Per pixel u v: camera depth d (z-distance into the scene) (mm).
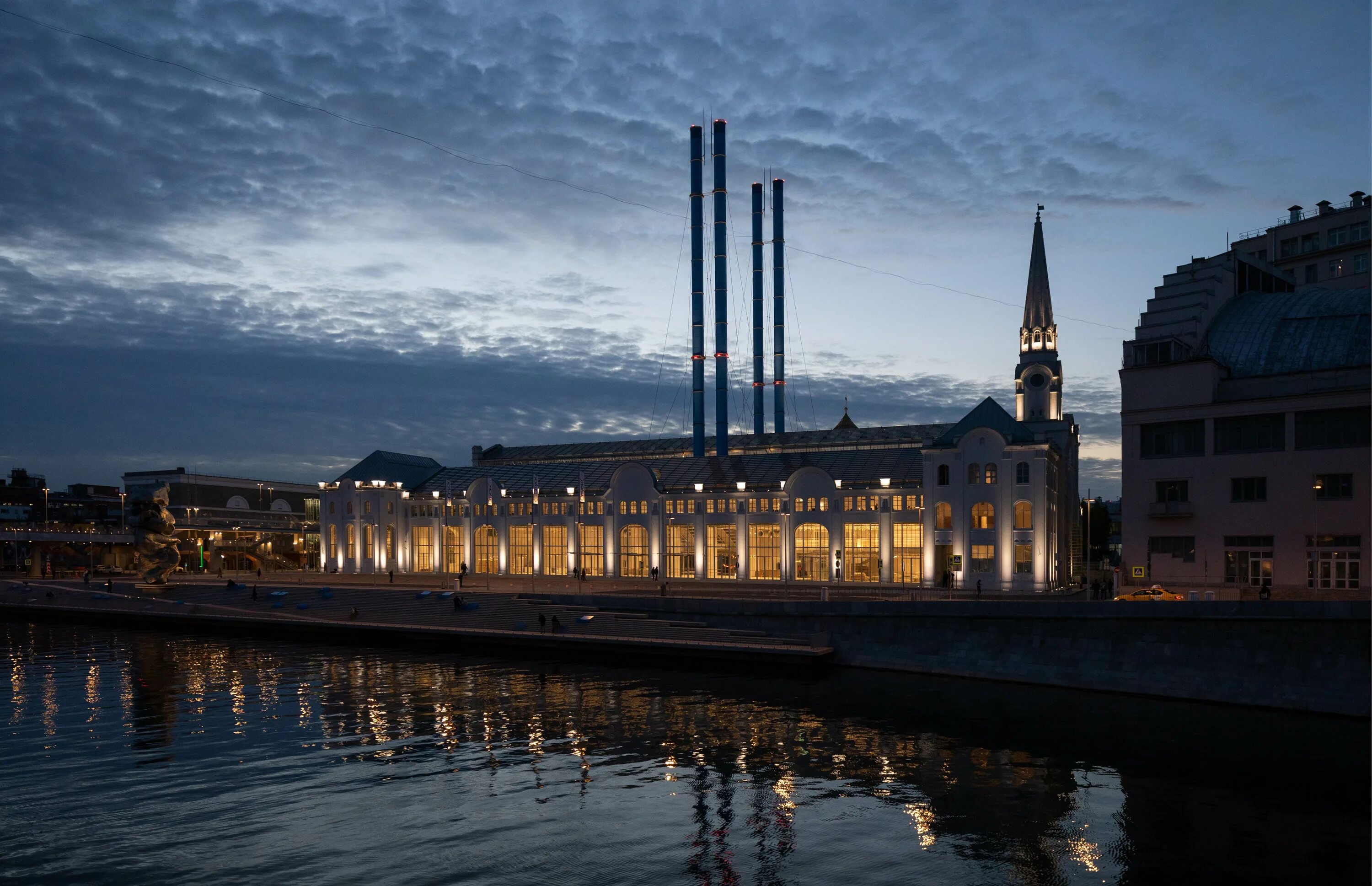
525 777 42906
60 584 123688
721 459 135375
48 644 86938
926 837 35219
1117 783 41281
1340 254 105812
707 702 58562
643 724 52812
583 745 48438
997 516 99375
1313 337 81125
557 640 77312
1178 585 79812
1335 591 71500
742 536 119125
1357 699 50656
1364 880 31141
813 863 32844
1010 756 45625
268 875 31469
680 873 31953
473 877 31500
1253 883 31031
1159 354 83312
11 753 46781
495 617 88062
